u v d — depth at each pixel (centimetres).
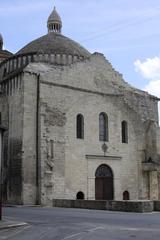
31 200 3766
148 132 4744
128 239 1523
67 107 4119
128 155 4575
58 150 3956
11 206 3634
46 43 4962
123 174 4491
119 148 4509
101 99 4447
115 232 1733
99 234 1672
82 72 4328
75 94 4212
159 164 4634
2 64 5081
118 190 4403
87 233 1702
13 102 4044
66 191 3953
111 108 4525
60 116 4038
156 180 4644
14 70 4669
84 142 4203
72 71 4234
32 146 3856
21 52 5006
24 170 3766
